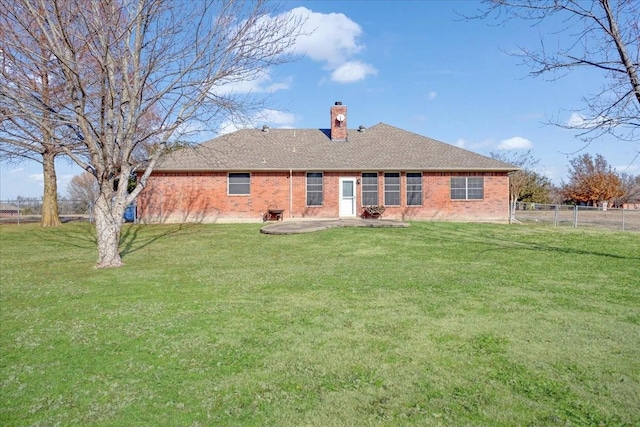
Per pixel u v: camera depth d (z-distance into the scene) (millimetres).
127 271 9250
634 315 5621
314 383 3662
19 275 8836
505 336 4785
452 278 8125
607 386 3549
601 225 21562
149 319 5539
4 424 3029
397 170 21500
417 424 2992
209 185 21156
